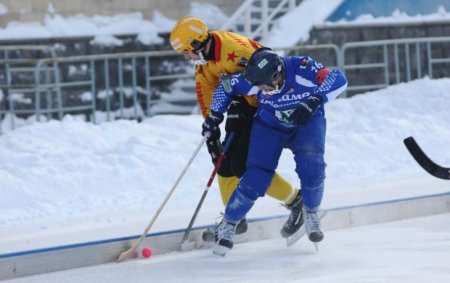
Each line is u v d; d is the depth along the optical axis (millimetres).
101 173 25312
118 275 15875
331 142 29312
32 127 30547
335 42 45594
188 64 45969
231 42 16938
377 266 15672
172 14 46531
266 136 16703
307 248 17656
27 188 23703
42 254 16312
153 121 32938
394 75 46750
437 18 47750
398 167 27781
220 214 19938
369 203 20266
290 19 45562
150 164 26250
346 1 46062
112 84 44250
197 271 15945
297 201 17656
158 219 20641
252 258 16906
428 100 34844
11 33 42281
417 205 21000
